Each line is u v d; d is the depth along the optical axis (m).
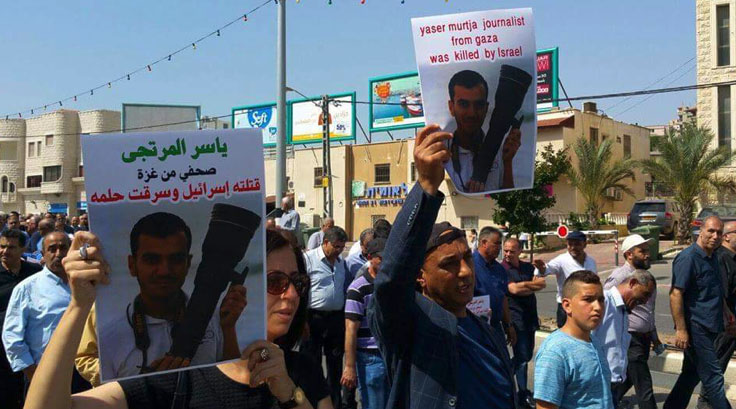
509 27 3.27
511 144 3.26
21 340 4.91
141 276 1.98
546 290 17.08
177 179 2.03
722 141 30.34
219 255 2.06
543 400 3.63
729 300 6.70
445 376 2.75
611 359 5.55
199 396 2.14
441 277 2.86
